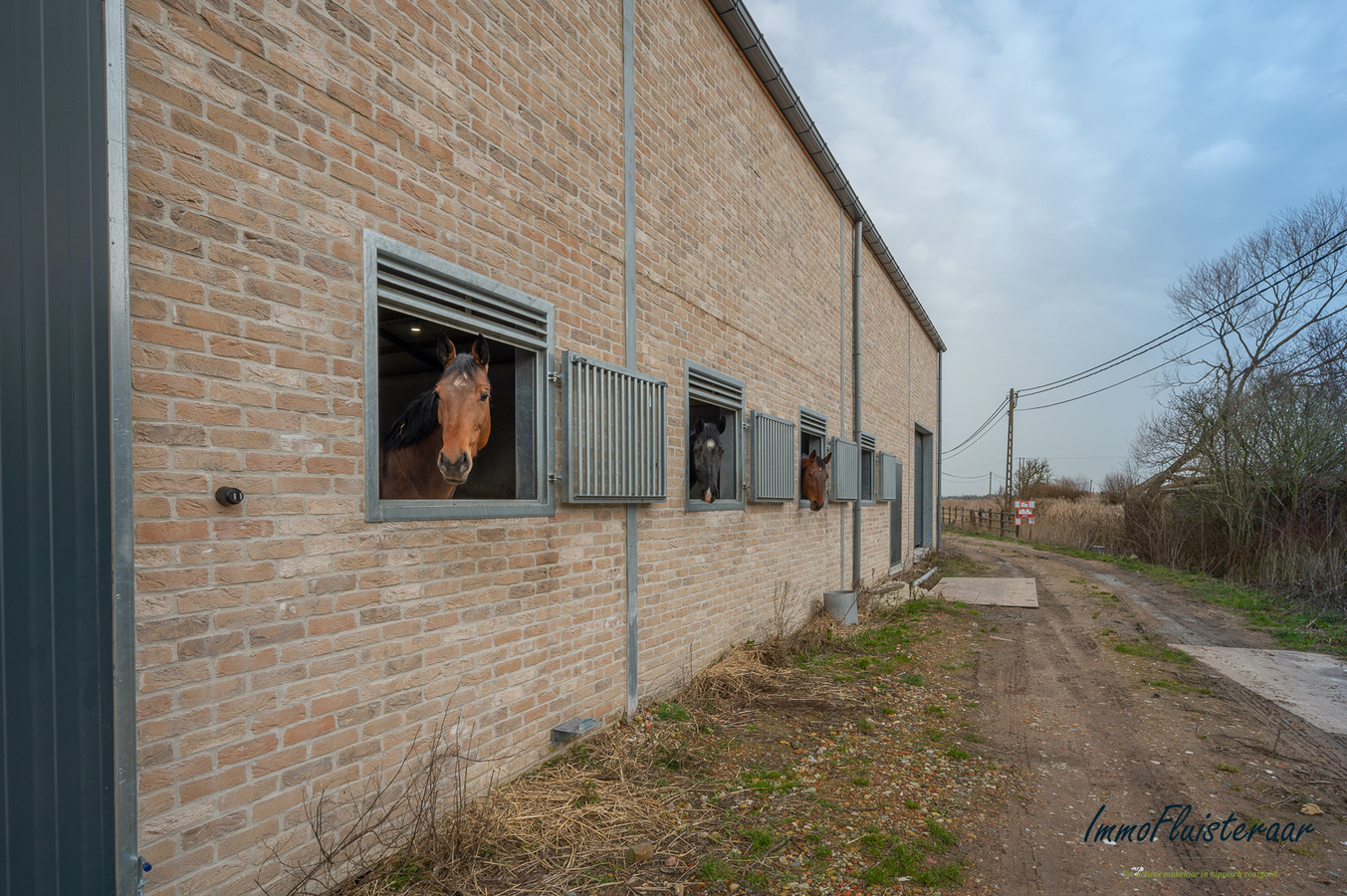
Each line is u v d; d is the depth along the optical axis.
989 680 6.47
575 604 4.15
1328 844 3.36
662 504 5.27
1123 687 6.28
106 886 1.88
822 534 9.49
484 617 3.40
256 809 2.33
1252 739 4.90
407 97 3.00
